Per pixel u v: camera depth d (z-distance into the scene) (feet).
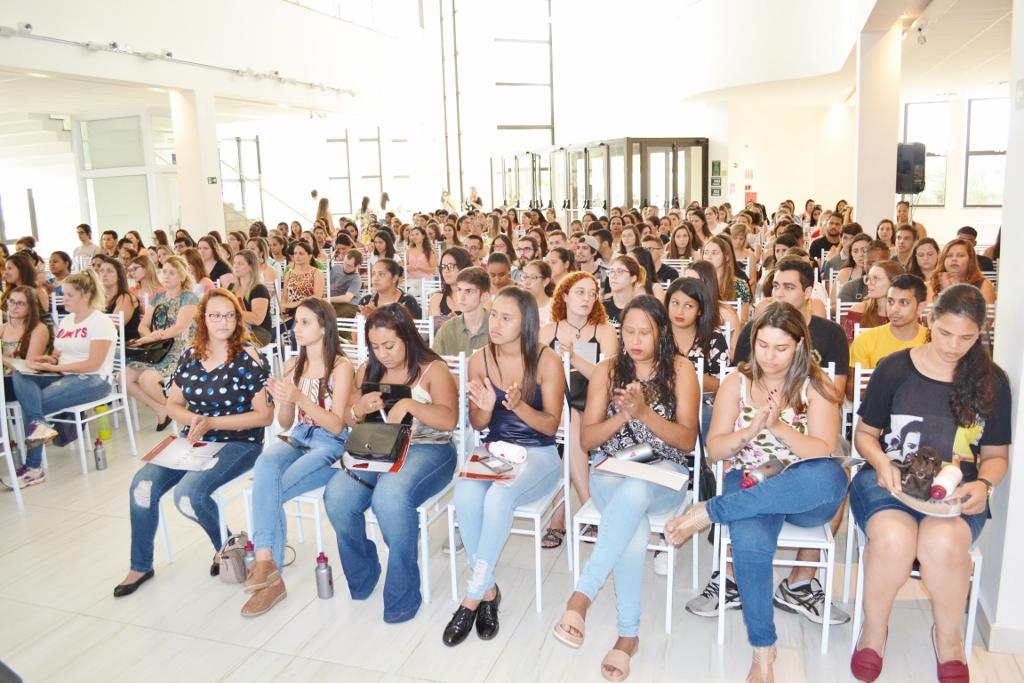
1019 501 8.02
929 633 8.82
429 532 12.07
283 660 8.68
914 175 28.50
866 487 8.45
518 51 64.18
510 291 9.77
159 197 43.04
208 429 10.64
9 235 55.67
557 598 9.86
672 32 45.57
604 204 48.78
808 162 50.49
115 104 40.16
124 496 13.70
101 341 14.92
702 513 8.29
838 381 10.41
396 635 9.11
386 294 16.44
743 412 8.70
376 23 53.93
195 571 10.88
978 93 46.75
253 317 19.27
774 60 37.52
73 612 9.84
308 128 59.31
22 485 14.15
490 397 9.57
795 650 8.55
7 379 14.97
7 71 29.27
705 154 47.83
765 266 22.08
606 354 11.85
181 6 35.55
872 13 24.70
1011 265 8.35
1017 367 8.07
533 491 9.47
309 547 11.51
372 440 9.52
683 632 8.99
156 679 8.40
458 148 65.92
